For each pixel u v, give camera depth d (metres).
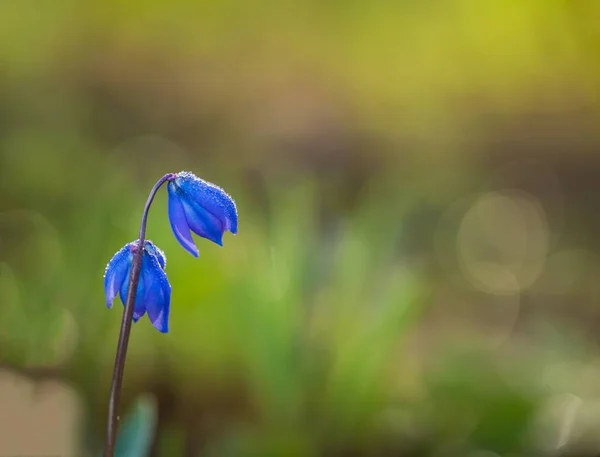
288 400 0.50
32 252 0.75
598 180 1.30
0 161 0.98
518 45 1.58
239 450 0.48
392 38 1.83
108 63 1.78
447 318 0.82
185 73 1.83
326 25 1.93
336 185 1.20
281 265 0.54
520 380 0.54
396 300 0.51
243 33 2.00
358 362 0.50
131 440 0.40
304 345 0.51
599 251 1.07
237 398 0.51
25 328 0.56
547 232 1.16
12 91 1.42
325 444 0.50
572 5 1.40
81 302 0.58
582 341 0.73
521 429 0.51
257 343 0.50
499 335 0.76
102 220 0.63
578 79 1.49
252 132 1.50
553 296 0.92
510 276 1.00
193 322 0.53
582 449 0.50
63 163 1.02
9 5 1.72
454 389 0.52
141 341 0.53
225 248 0.60
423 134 1.51
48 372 0.53
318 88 1.74
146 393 0.51
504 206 1.23
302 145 1.44
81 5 1.82
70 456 0.47
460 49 1.70
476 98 1.62
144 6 1.94
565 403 0.53
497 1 1.56
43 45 1.71
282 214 0.59
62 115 1.35
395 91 1.71
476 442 0.50
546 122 1.46
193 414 0.51
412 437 0.50
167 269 0.54
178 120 1.57
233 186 1.01
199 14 2.02
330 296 0.55
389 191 1.04
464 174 1.33
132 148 1.33
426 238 1.09
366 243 0.59
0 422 0.48
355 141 1.44
